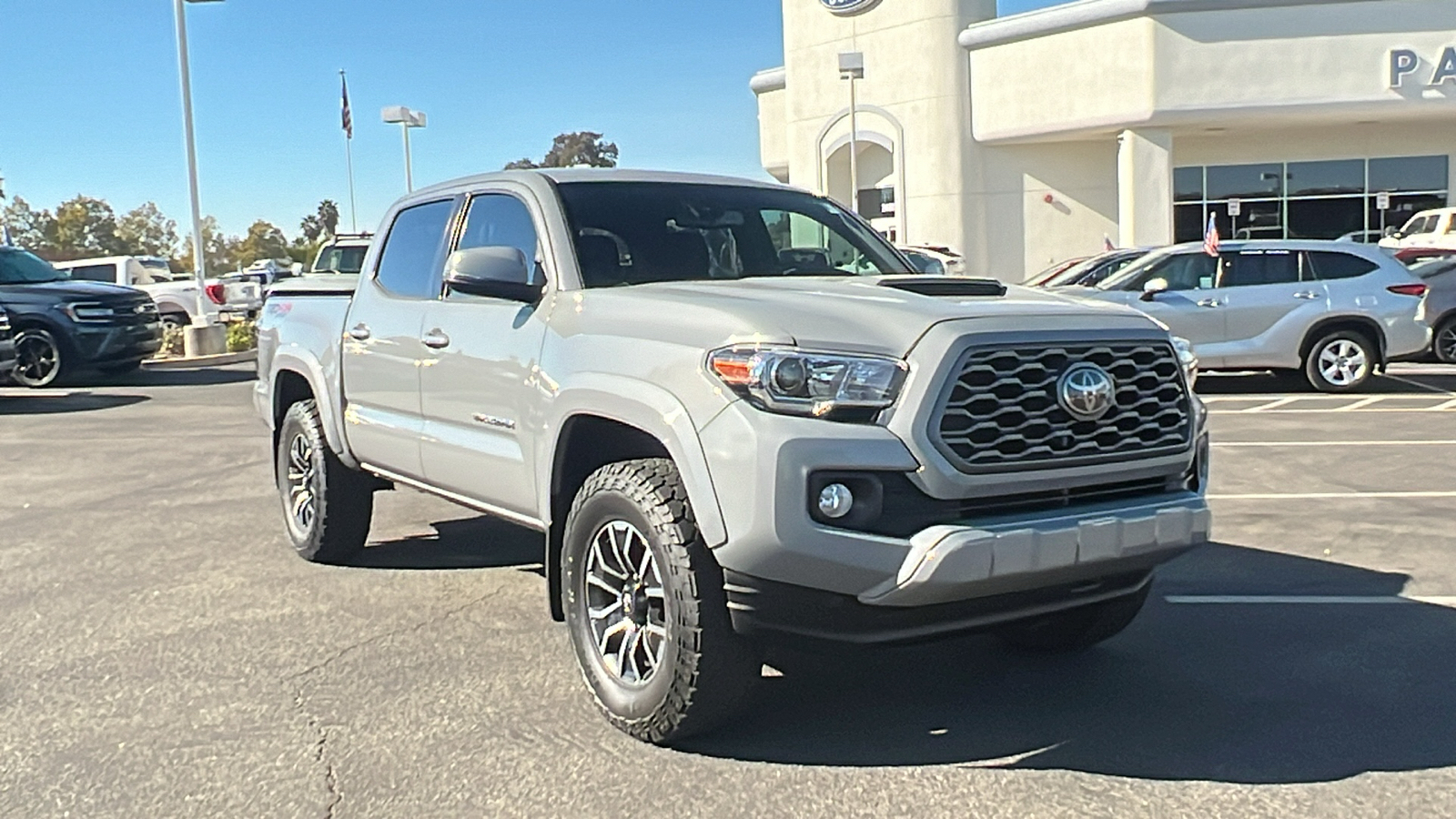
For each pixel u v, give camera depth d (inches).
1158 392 157.3
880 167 1318.9
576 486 176.7
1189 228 1151.6
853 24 1286.9
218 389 655.1
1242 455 378.6
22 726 167.9
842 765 152.1
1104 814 137.8
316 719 169.3
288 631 210.5
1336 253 533.3
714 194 213.2
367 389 231.1
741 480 140.4
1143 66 1064.8
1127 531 147.6
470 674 187.0
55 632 211.8
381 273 236.1
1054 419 147.3
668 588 150.3
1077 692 177.9
